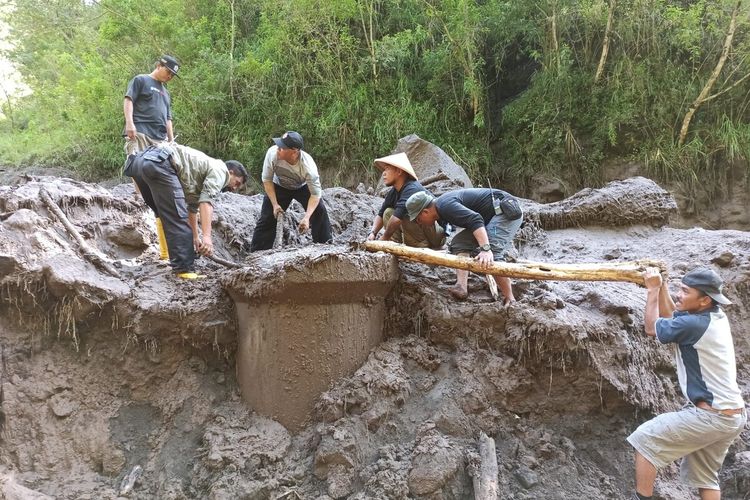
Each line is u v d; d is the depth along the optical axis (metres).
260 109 11.45
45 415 4.08
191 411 4.23
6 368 4.13
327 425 3.95
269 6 11.72
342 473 3.78
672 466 4.08
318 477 3.82
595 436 4.14
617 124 10.73
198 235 5.61
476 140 11.40
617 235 6.54
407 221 4.63
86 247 4.61
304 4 10.76
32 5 16.66
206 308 4.27
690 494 3.94
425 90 11.62
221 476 3.82
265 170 5.46
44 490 3.80
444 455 3.79
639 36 11.01
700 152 10.49
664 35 11.08
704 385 3.33
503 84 12.58
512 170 11.28
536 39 11.70
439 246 4.82
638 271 3.77
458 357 4.25
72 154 13.48
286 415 4.07
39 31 16.84
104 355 4.37
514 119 11.32
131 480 3.91
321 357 4.04
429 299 4.37
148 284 4.48
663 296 3.75
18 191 4.89
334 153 11.21
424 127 10.98
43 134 15.08
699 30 10.69
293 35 11.28
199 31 11.92
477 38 11.38
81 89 13.05
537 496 3.79
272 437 4.00
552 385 4.13
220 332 4.32
